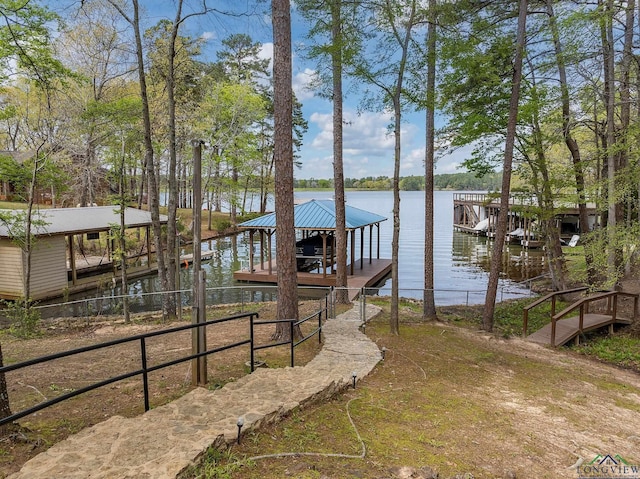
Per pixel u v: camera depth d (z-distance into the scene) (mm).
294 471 2885
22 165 11852
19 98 13391
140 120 12461
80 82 11992
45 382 5641
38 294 14734
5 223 11516
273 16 7164
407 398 4945
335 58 7848
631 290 12633
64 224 15891
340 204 12875
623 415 5117
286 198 7441
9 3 7254
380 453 3336
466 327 10516
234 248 29125
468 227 39438
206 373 5141
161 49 16297
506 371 6781
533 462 3494
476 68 9344
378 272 20141
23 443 3439
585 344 9453
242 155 25516
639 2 9719
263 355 6730
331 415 4117
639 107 10445
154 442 2955
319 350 7211
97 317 12086
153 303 15031
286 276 7574
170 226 12188
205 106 21812
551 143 12219
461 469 3207
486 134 11398
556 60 10758
